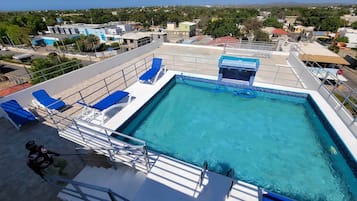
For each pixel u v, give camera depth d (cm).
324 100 592
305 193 370
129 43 3962
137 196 314
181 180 341
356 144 422
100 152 388
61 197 320
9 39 4544
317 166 430
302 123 582
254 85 710
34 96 564
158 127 579
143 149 331
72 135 427
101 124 503
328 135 492
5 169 376
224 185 330
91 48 3878
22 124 490
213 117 621
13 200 319
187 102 709
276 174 412
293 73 813
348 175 402
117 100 535
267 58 1041
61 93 683
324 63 1462
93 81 782
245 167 432
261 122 591
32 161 325
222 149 486
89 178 356
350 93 478
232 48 1189
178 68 891
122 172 369
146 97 641
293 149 481
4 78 2081
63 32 5600
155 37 1466
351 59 2620
